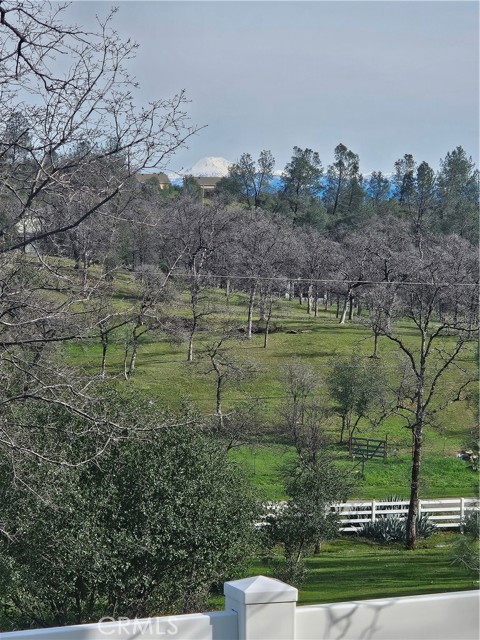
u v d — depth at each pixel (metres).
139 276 58.81
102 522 32.06
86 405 24.88
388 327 73.50
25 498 28.33
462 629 12.31
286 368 105.88
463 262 96.06
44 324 23.36
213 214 124.44
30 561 30.09
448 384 117.81
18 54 20.36
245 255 148.25
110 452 31.59
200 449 35.22
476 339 71.25
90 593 32.47
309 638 11.57
